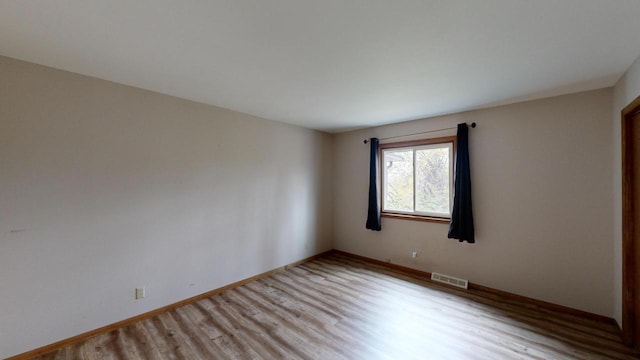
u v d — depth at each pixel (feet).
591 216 8.76
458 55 6.39
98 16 4.90
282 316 8.93
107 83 8.11
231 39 5.74
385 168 14.39
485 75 7.57
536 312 9.20
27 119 6.86
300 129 14.56
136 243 8.70
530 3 4.46
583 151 8.87
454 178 11.56
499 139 10.52
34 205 6.96
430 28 5.25
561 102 9.25
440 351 7.13
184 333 7.96
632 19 4.88
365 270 13.46
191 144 10.05
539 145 9.67
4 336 6.57
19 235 6.76
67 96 7.43
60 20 5.04
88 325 7.75
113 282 8.22
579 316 8.89
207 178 10.53
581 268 8.93
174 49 6.20
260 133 12.52
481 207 10.95
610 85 8.32
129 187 8.55
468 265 11.32
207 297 10.42
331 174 16.58
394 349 7.22
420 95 9.34
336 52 6.28
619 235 7.93
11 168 6.67
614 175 8.26
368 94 9.23
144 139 8.87
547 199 9.53
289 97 9.62
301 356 6.92
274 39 5.72
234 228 11.43
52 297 7.20
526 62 6.75
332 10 4.69
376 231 14.47
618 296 8.05
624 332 7.39
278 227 13.32
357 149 15.38
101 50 6.26
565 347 7.26
